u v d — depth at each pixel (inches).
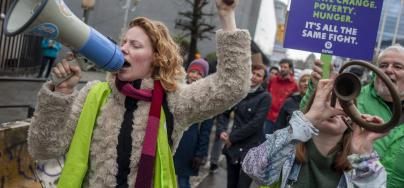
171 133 98.8
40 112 88.2
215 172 331.3
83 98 100.6
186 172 205.2
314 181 108.2
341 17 160.9
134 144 95.8
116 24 1056.2
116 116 97.1
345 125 107.2
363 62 95.3
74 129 98.0
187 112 97.6
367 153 104.1
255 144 224.1
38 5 76.8
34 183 179.6
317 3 162.7
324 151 108.7
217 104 95.1
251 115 225.3
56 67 85.8
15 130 170.6
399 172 128.6
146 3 1078.4
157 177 96.3
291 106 248.1
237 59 91.8
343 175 107.6
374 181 103.3
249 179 220.1
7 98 366.6
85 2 533.0
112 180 95.6
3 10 434.3
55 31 78.8
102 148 96.1
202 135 204.1
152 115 96.3
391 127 93.7
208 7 849.5
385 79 93.6
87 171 97.6
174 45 101.9
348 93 94.9
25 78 472.4
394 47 138.9
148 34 98.0
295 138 102.8
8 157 167.3
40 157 95.1
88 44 82.7
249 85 94.7
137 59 97.0
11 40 493.4
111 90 99.6
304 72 248.4
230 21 92.0
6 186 166.4
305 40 164.2
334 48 161.5
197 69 229.8
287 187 108.1
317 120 102.6
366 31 159.0
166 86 97.6
